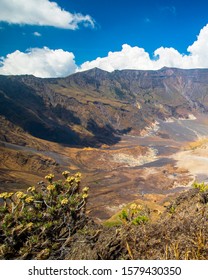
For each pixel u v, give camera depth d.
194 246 4.25
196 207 5.65
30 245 4.77
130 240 4.64
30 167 114.75
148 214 5.96
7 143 143.12
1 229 4.85
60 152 155.38
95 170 132.38
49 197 5.51
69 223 5.32
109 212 66.38
